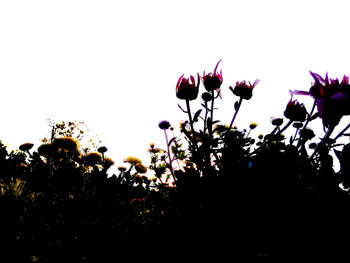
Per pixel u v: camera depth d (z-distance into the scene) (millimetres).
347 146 550
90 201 621
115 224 605
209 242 512
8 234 556
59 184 636
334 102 539
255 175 541
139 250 538
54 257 547
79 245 563
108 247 560
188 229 528
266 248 491
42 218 587
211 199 540
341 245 472
